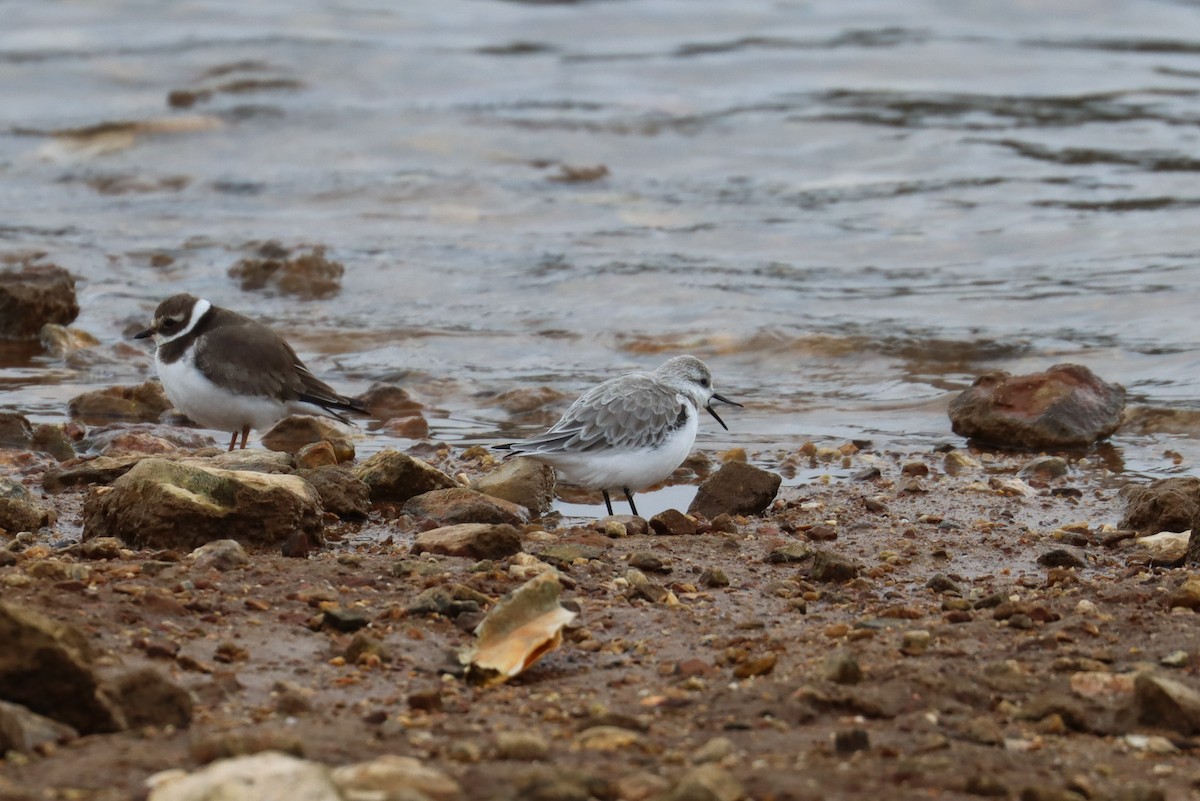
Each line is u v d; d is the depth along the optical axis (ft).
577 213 88.28
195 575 29.76
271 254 79.71
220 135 104.27
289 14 135.23
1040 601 30.73
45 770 19.34
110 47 124.16
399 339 65.77
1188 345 62.69
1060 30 130.62
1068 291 70.79
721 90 114.83
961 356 62.95
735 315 68.13
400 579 31.07
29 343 65.46
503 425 54.13
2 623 21.02
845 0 142.00
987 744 22.33
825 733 22.49
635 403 40.37
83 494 41.19
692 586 32.09
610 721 22.58
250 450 41.52
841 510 41.96
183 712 21.95
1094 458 49.37
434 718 23.02
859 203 88.28
